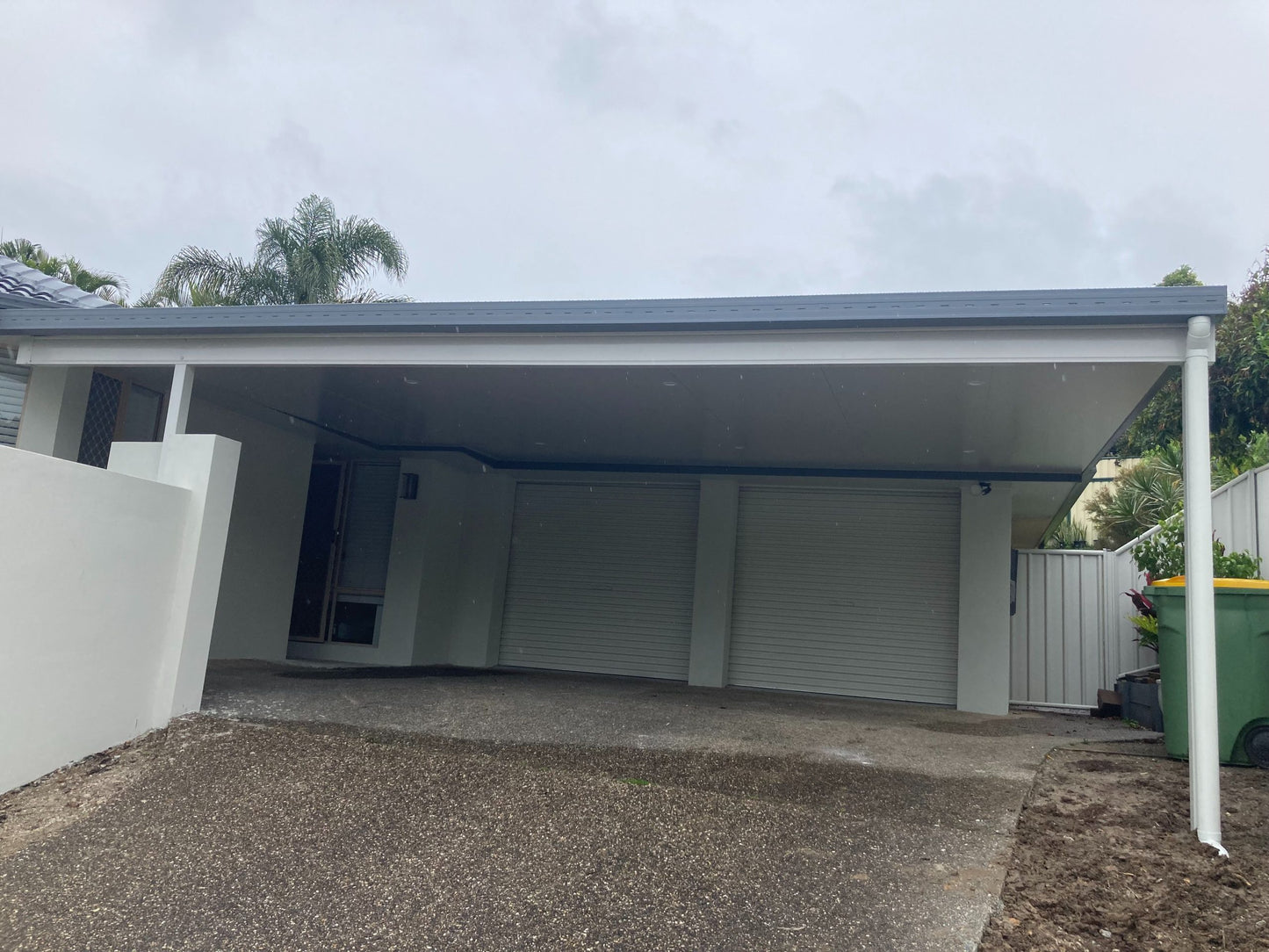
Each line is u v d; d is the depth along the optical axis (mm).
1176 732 5715
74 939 3508
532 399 7711
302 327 6074
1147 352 4758
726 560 10656
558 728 6508
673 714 7531
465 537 11750
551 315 5617
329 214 17578
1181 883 3734
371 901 3773
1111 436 7730
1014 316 4824
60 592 5160
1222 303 4523
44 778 5051
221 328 6238
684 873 3957
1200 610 4375
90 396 7570
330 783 4996
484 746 5766
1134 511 17062
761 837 4324
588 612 11367
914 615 10188
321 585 11539
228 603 9484
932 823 4535
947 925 3465
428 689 8195
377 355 6164
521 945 3430
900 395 6664
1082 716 9305
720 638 10484
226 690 7266
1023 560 10156
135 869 4059
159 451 6555
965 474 9836
